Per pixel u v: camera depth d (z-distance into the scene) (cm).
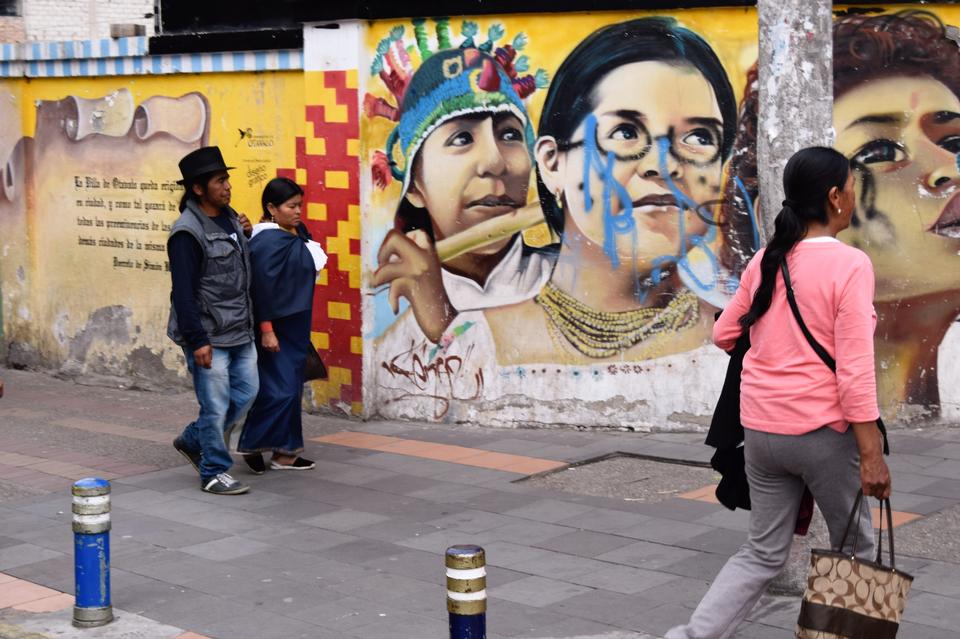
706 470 794
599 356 897
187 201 756
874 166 855
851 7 846
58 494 769
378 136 934
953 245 859
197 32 1087
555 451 850
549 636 513
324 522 694
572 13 869
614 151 873
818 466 432
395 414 961
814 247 436
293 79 991
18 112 1194
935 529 650
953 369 869
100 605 538
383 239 942
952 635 501
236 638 521
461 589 407
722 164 855
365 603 560
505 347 920
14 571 617
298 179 985
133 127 1105
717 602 452
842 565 404
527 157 895
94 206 1146
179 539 665
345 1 922
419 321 942
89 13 1533
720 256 862
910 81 849
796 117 523
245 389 777
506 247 909
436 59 909
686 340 877
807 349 431
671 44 855
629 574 591
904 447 826
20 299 1224
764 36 529
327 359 973
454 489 761
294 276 798
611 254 884
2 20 1467
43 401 1084
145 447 901
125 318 1136
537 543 645
